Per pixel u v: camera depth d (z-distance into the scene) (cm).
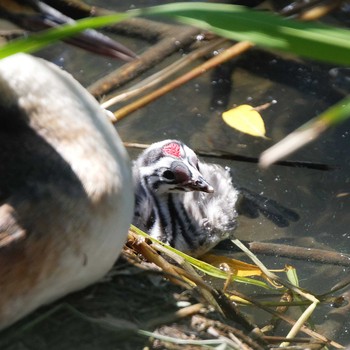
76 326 705
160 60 1162
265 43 390
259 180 1061
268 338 780
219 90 1156
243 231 1005
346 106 419
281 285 912
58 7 1166
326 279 927
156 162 1037
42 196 648
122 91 1123
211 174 1065
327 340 802
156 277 789
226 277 884
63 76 743
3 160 668
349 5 1191
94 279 720
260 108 1130
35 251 637
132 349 700
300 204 1026
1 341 673
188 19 400
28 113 703
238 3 1225
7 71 705
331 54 382
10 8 855
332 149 1078
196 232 1006
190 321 743
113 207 688
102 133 720
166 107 1132
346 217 1000
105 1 1248
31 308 670
